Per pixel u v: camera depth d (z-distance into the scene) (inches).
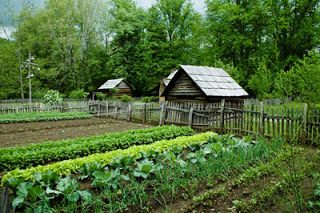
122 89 1603.1
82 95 1625.2
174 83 654.5
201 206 157.6
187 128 413.1
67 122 628.1
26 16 1299.2
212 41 1439.5
